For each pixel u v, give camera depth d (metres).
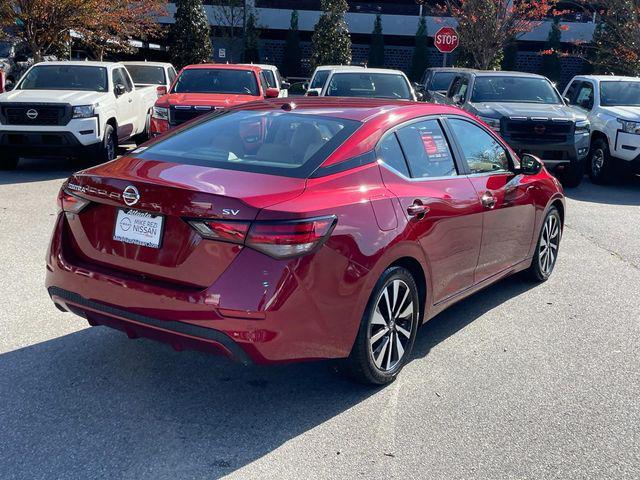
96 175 3.98
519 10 23.31
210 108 11.73
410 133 4.75
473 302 6.14
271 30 36.81
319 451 3.63
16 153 11.58
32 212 8.69
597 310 6.01
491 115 12.11
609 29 23.52
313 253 3.64
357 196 4.01
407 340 4.52
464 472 3.49
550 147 11.99
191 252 3.63
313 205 3.71
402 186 4.41
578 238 8.72
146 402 4.08
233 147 4.33
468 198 4.98
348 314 3.88
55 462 3.44
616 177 14.08
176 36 29.25
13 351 4.68
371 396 4.26
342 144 4.20
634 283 6.84
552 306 6.08
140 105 14.78
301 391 4.30
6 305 5.50
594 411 4.18
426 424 3.95
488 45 23.52
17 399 4.05
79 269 4.00
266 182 3.81
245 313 3.50
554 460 3.63
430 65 36.94
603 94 14.12
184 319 3.61
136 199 3.76
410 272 4.53
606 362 4.91
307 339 3.70
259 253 3.53
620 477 3.51
